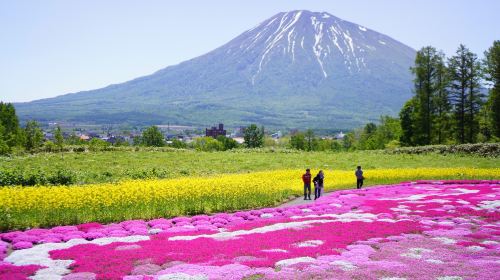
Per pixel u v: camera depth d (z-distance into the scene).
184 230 22.83
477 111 89.31
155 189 30.69
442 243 19.00
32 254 17.95
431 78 92.19
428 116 92.00
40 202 25.67
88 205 25.75
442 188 37.56
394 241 19.62
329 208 29.08
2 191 27.38
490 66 86.62
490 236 20.16
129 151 69.56
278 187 37.47
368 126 168.62
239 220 25.89
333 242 19.28
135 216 26.06
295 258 16.73
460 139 91.62
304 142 165.38
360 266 15.62
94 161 56.00
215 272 14.98
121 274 15.07
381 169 54.09
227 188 32.97
